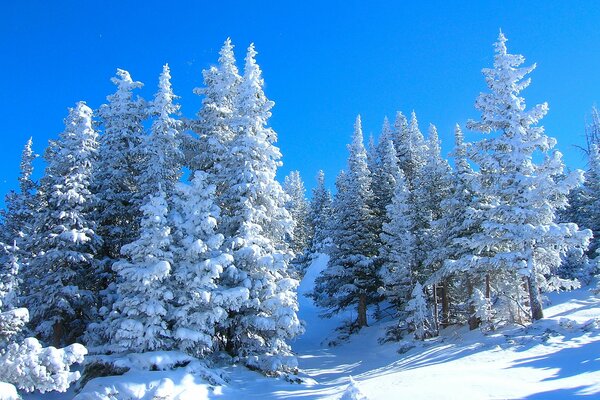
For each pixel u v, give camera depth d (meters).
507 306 25.55
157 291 19.89
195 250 20.41
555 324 22.30
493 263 25.00
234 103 27.44
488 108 26.16
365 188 40.28
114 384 16.75
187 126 28.17
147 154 26.55
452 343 24.86
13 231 30.08
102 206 26.38
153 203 20.97
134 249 20.38
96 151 25.30
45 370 13.76
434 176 35.16
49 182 25.11
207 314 20.38
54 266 23.84
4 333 15.48
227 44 28.58
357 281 37.47
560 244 24.16
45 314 23.27
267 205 25.42
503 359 18.44
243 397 17.56
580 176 23.47
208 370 18.88
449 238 29.56
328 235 40.50
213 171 26.98
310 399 16.02
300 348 37.88
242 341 22.92
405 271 32.53
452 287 33.47
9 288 18.81
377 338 34.78
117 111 28.09
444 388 14.05
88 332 22.64
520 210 24.44
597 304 27.69
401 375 17.80
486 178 26.58
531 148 25.16
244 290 21.16
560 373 14.93
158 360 18.34
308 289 59.09
